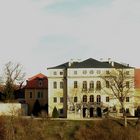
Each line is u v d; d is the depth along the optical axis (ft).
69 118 381.19
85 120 352.08
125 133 332.60
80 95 431.02
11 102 386.32
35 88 469.57
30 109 463.42
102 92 429.38
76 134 330.34
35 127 333.62
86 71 433.89
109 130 337.31
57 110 433.48
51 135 328.90
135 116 418.31
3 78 456.04
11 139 318.65
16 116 345.92
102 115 416.26
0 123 328.29
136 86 447.83
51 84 442.50
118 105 424.87
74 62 456.04
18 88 509.76
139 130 338.34
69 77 433.89
